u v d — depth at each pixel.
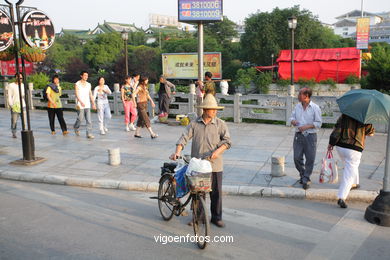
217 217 5.04
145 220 5.39
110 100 15.68
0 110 17.81
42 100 17.41
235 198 6.25
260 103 12.56
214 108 4.73
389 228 4.95
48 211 5.75
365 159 8.00
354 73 32.47
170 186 5.18
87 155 9.03
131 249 4.45
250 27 43.91
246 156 8.60
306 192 6.14
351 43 56.84
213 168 4.86
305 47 42.47
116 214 5.62
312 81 33.19
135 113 12.13
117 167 7.98
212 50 48.56
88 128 11.01
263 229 4.97
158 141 10.46
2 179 7.63
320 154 8.57
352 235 4.75
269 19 42.84
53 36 8.58
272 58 41.47
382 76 18.09
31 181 7.44
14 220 5.39
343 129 5.59
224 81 13.77
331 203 5.91
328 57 33.75
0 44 7.80
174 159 4.82
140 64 50.09
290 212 5.57
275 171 7.04
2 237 4.81
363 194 5.91
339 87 32.38
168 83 13.25
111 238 4.77
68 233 4.93
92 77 53.75
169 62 22.44
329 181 6.28
